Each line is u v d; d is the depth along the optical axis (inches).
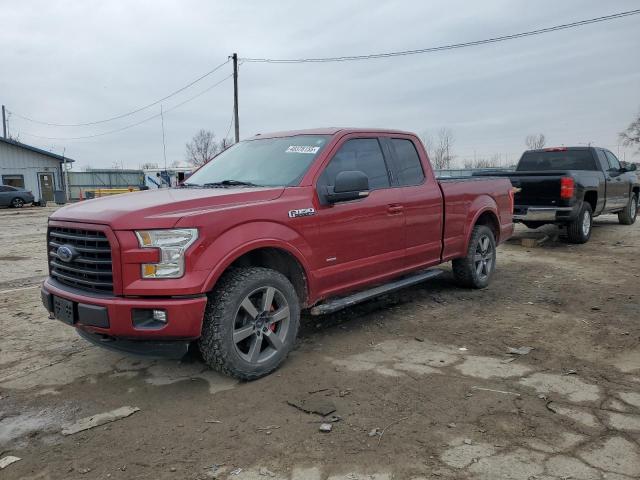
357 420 130.0
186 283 137.6
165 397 145.4
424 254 224.4
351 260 187.5
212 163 219.0
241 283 149.3
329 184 180.7
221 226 145.6
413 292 263.3
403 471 108.2
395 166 214.5
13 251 428.8
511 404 137.5
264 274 155.4
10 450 119.8
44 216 894.4
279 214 161.0
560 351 177.6
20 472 111.0
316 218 172.4
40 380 158.6
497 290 267.1
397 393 145.1
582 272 311.0
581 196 400.8
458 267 259.8
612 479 103.9
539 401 139.1
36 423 132.0
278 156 193.5
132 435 125.3
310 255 170.6
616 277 295.6
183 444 120.7
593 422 127.3
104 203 158.2
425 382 152.3
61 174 1492.4
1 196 1186.6
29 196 1236.5
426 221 222.8
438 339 191.3
